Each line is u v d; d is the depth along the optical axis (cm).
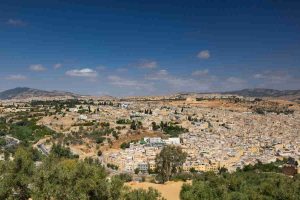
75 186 5909
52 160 10581
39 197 5978
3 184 6438
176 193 9531
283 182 8775
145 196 6309
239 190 8650
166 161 13700
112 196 5997
